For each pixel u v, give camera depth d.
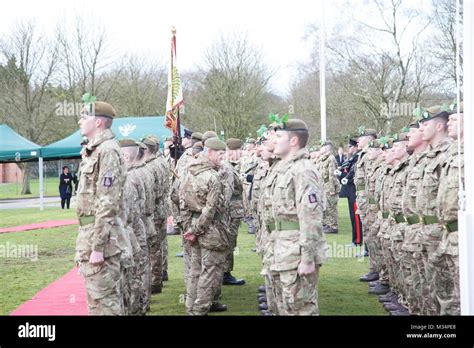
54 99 26.98
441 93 18.22
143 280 6.46
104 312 4.70
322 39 15.57
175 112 10.38
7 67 27.23
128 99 25.16
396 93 19.02
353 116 20.09
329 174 13.24
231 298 7.56
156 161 7.92
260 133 8.76
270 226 4.86
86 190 4.81
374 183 7.97
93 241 4.69
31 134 27.31
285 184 4.61
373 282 8.10
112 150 4.77
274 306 5.53
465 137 4.07
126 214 5.63
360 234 11.15
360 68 19.83
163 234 8.67
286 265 4.54
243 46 23.58
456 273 4.80
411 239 5.70
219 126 22.59
